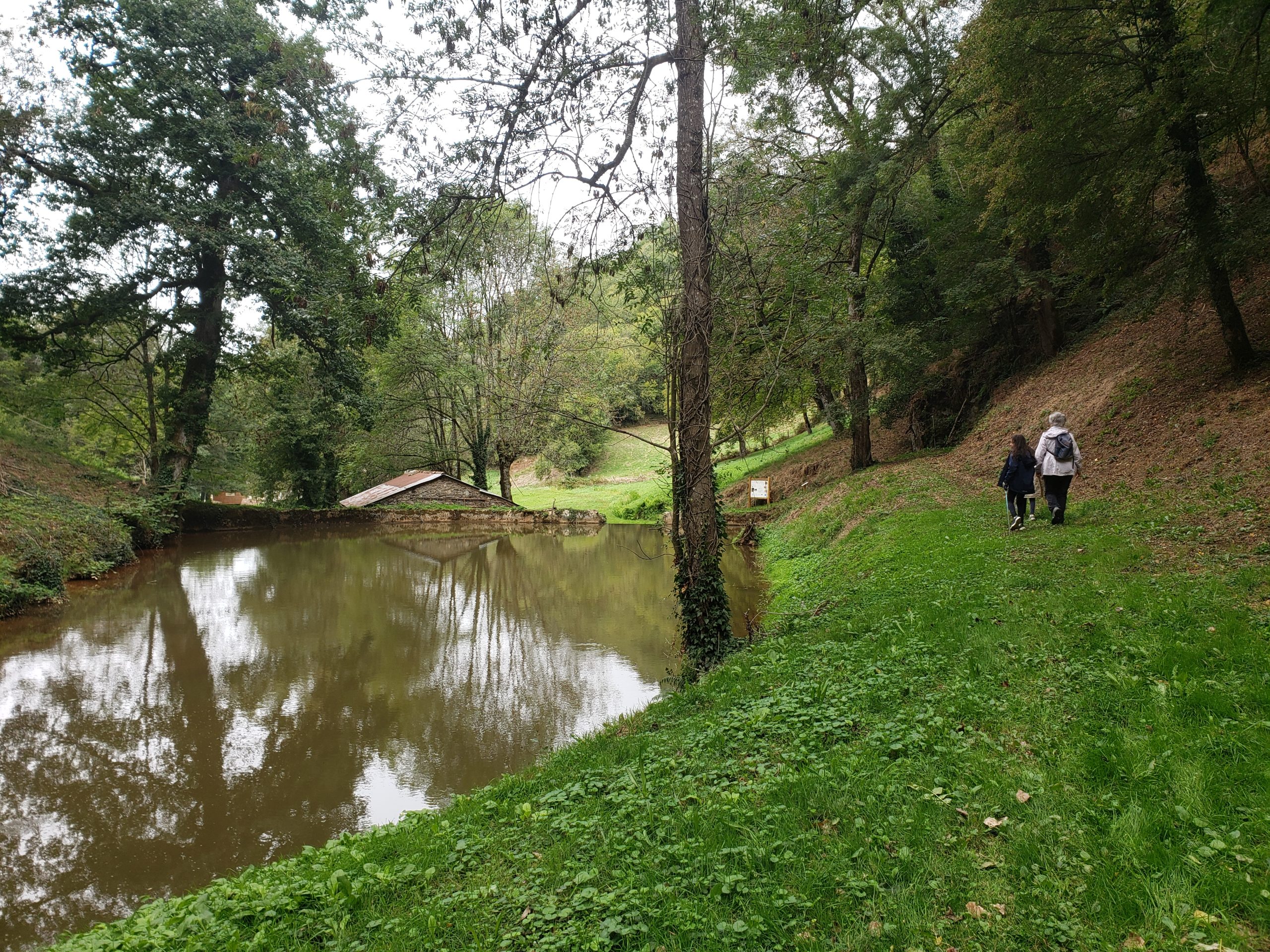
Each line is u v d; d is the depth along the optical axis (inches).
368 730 406.3
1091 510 461.7
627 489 1828.2
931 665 259.8
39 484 980.6
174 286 1192.2
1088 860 140.0
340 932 160.9
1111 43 463.8
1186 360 579.5
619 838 184.1
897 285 964.6
